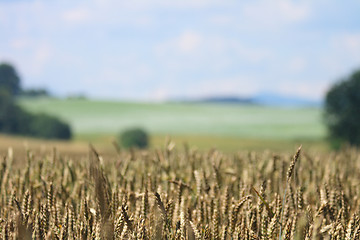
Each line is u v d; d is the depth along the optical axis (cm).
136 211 590
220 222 642
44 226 554
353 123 11144
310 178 931
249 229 551
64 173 912
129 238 487
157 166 959
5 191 737
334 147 11212
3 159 847
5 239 497
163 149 1044
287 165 742
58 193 738
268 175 920
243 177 901
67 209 571
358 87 11025
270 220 555
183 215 534
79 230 548
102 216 464
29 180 832
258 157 1172
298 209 624
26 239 450
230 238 568
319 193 709
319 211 569
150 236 517
